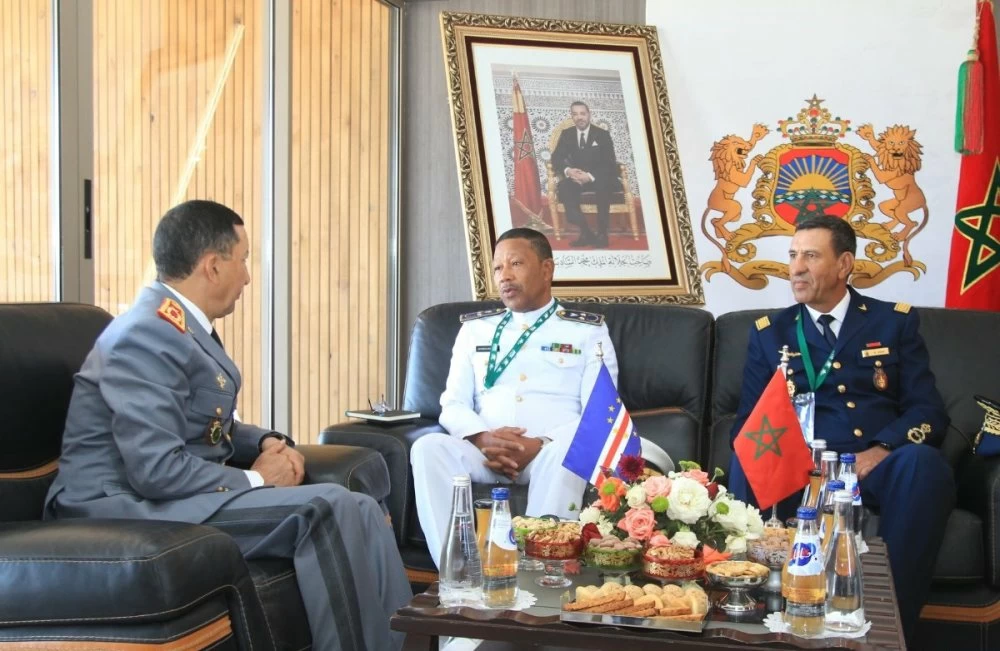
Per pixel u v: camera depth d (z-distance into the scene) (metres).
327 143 3.98
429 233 4.50
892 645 1.67
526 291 3.39
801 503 2.81
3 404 2.18
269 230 3.68
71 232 2.72
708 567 1.94
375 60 4.30
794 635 1.72
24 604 1.74
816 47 4.12
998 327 3.36
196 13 3.26
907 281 4.09
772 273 4.16
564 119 4.18
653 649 1.71
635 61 4.23
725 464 3.32
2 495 2.21
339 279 4.09
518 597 1.91
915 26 4.05
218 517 2.27
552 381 3.36
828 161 4.12
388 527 2.46
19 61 2.56
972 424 3.25
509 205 4.11
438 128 4.46
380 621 2.31
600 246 4.13
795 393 3.16
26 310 2.34
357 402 4.26
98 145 2.83
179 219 2.42
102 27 2.84
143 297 2.38
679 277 4.16
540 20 4.23
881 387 3.11
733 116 4.19
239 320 3.55
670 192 4.18
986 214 3.88
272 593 2.13
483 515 1.94
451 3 4.42
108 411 2.27
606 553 2.04
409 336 4.56
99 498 2.24
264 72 3.62
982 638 2.81
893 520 2.74
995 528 2.78
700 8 4.21
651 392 3.49
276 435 2.69
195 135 3.27
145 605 1.73
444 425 3.27
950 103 4.04
